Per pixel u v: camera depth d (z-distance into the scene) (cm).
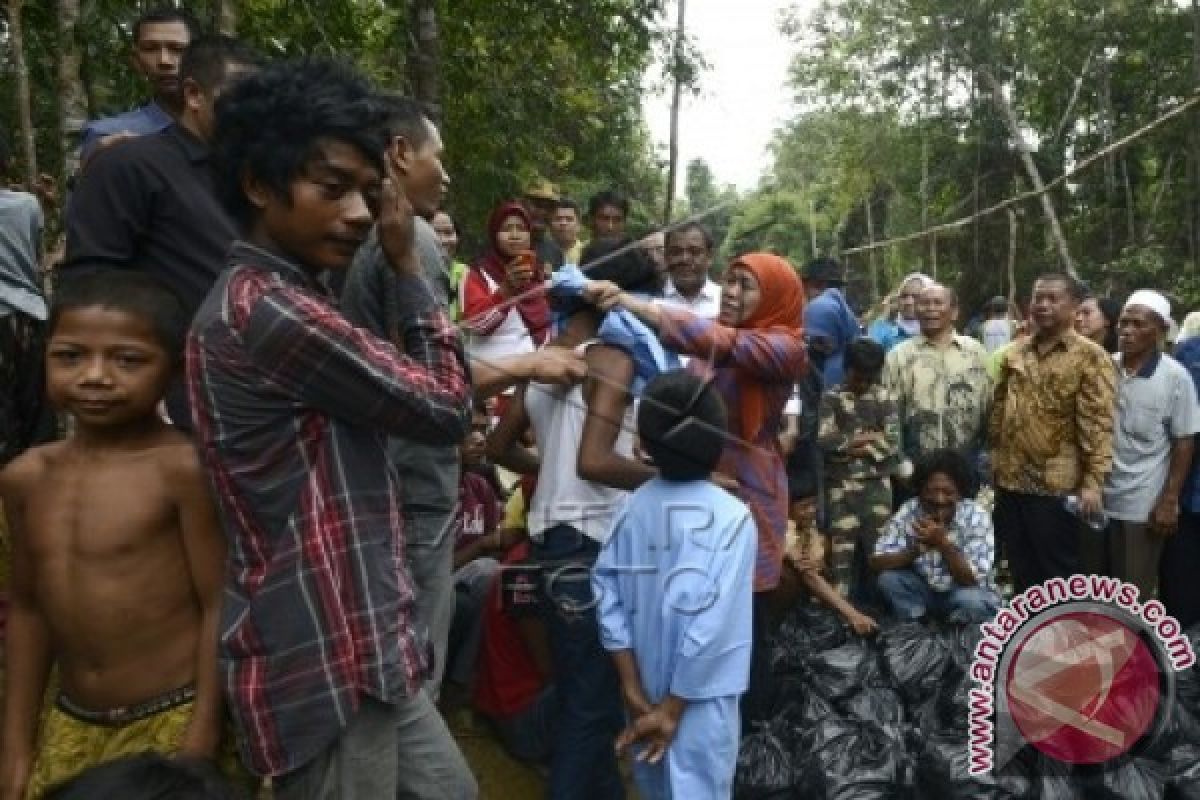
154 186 253
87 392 193
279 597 185
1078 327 610
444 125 831
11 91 564
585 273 310
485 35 835
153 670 198
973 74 729
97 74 524
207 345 184
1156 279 1063
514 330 289
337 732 185
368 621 187
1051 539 505
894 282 526
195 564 198
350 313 222
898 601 462
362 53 711
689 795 280
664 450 281
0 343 309
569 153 913
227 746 203
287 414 185
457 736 348
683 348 302
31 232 321
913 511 473
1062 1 989
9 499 204
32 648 206
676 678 277
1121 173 1082
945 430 564
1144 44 1049
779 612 445
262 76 185
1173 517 509
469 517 357
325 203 184
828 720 378
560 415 313
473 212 849
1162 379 506
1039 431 504
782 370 312
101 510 196
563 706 315
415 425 189
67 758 198
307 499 185
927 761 355
